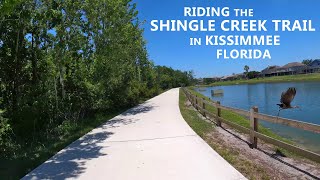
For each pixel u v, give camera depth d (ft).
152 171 21.61
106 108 58.08
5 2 24.93
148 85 128.06
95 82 51.21
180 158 24.56
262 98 129.59
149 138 32.73
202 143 29.63
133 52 71.46
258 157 26.25
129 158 25.13
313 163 24.64
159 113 56.70
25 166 23.75
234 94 167.12
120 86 65.10
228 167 22.03
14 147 29.17
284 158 25.93
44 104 37.32
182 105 77.41
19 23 33.27
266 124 51.55
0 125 27.94
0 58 34.68
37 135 35.27
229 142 32.19
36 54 36.81
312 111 72.49
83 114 49.55
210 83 472.03
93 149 28.73
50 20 35.70
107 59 51.98
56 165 23.85
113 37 51.21
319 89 160.97
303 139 38.96
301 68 433.07
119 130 38.75
